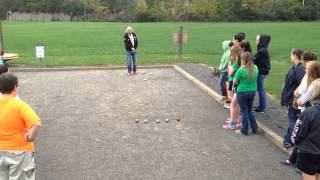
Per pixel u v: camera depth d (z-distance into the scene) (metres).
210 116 11.43
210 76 16.94
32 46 29.83
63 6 82.00
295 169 7.81
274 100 13.10
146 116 11.41
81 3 82.25
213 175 7.55
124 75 17.89
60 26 52.44
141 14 72.50
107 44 31.38
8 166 5.86
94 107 12.37
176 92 14.49
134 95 13.98
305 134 5.73
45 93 14.30
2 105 5.81
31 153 5.94
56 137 9.60
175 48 28.89
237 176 7.52
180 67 19.42
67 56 23.91
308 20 77.31
